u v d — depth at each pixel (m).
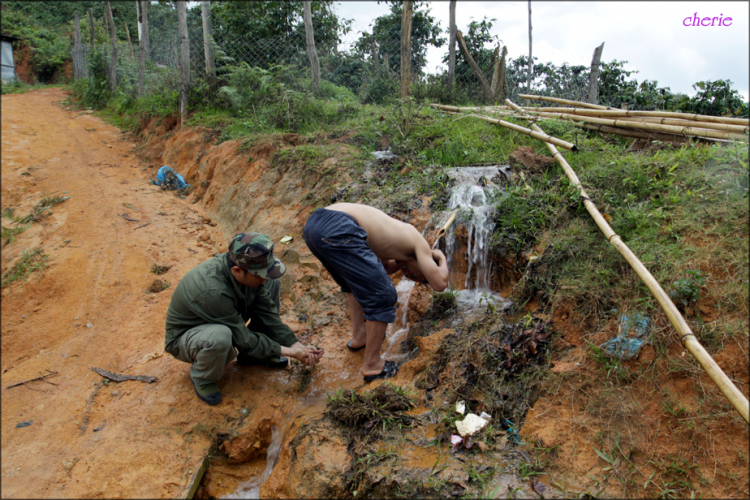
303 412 3.20
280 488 2.73
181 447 2.99
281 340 3.62
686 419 2.45
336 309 4.25
